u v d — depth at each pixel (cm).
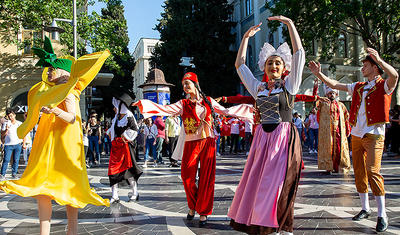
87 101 2312
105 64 1981
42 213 304
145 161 1150
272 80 327
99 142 1295
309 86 2156
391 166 917
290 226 290
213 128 436
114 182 541
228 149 1986
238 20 3095
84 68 340
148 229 398
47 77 354
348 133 804
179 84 2719
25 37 1848
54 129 319
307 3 1700
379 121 383
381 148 388
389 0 1641
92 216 466
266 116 320
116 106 555
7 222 443
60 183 305
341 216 431
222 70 2886
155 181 786
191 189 427
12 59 1797
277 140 305
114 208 511
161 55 2842
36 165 306
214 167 423
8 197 633
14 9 1688
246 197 302
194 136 427
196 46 2797
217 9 2841
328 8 1584
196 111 431
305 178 747
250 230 285
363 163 418
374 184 378
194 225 411
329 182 686
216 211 477
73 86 303
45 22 1773
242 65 359
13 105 1786
